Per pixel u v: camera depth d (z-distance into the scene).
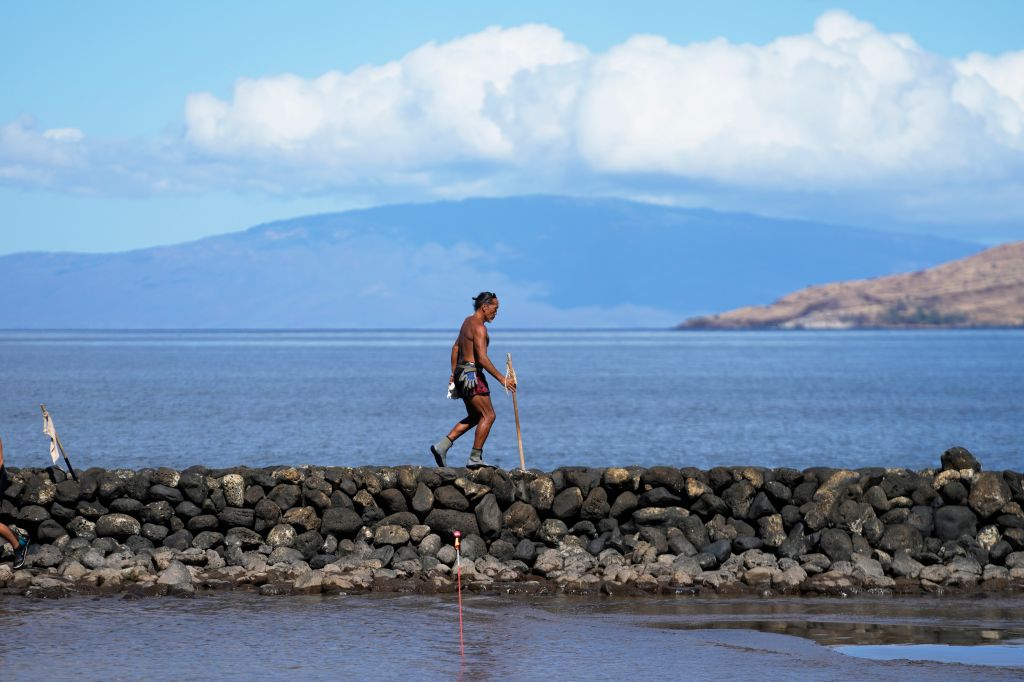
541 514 42.66
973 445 115.12
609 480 42.56
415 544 41.62
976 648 29.95
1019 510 41.53
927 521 41.72
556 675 27.22
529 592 37.50
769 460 100.12
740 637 31.23
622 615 34.12
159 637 31.05
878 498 42.00
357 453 100.50
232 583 38.44
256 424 133.50
